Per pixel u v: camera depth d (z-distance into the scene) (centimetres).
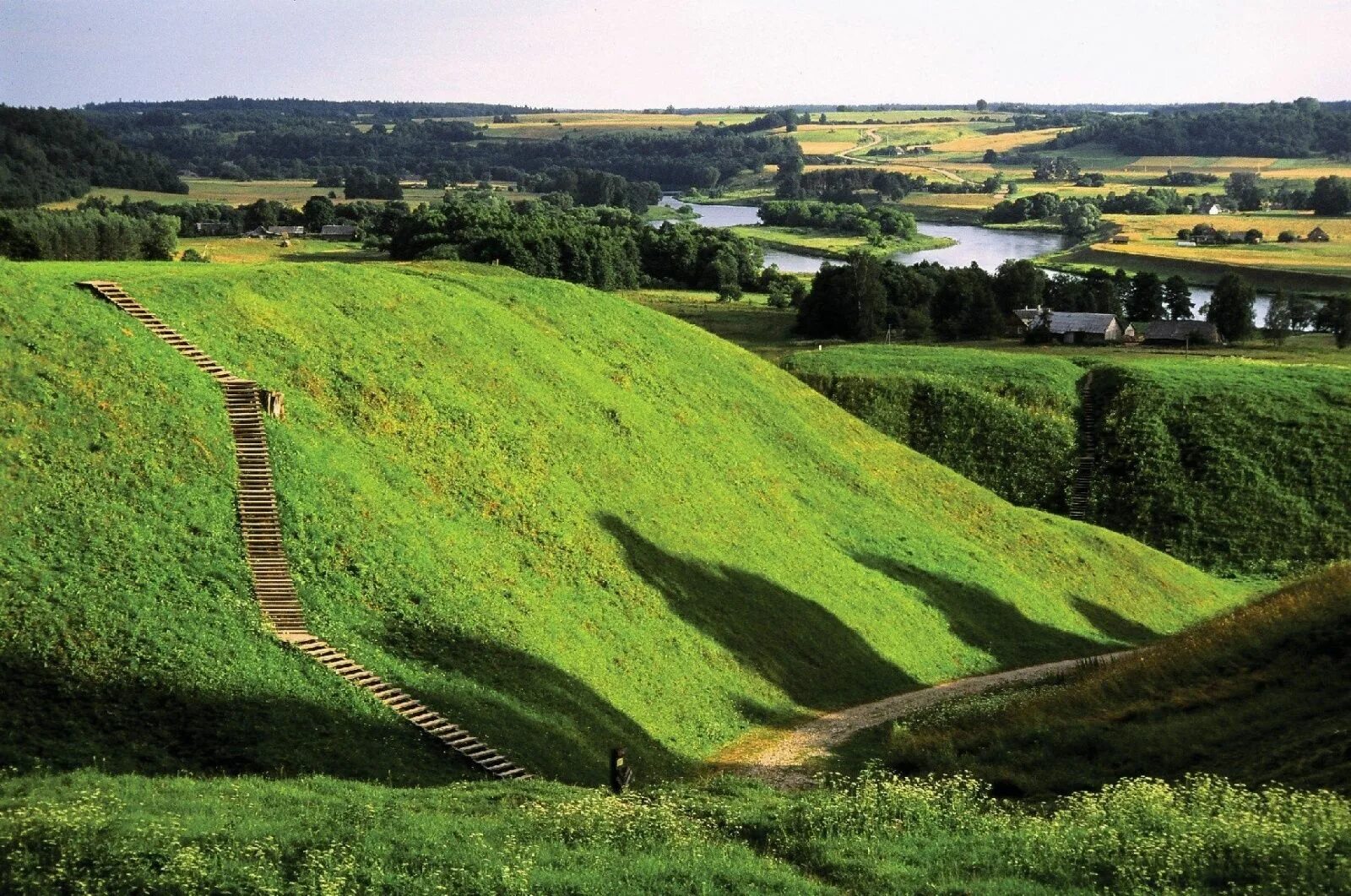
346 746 3644
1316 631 4138
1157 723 3838
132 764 3272
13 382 4444
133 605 3831
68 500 4116
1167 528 9269
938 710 5116
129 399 4662
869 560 7019
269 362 5512
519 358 6925
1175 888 2411
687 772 4381
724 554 6178
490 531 5250
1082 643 7019
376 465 5184
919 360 11206
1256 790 3114
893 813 3012
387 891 2403
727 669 5259
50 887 2309
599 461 6325
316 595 4288
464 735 3934
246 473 4656
